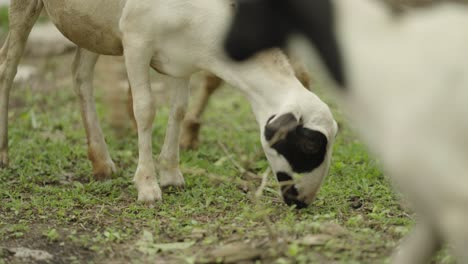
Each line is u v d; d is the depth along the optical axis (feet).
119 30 26.84
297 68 26.03
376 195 27.09
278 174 24.26
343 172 30.19
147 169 27.09
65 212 26.13
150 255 22.09
